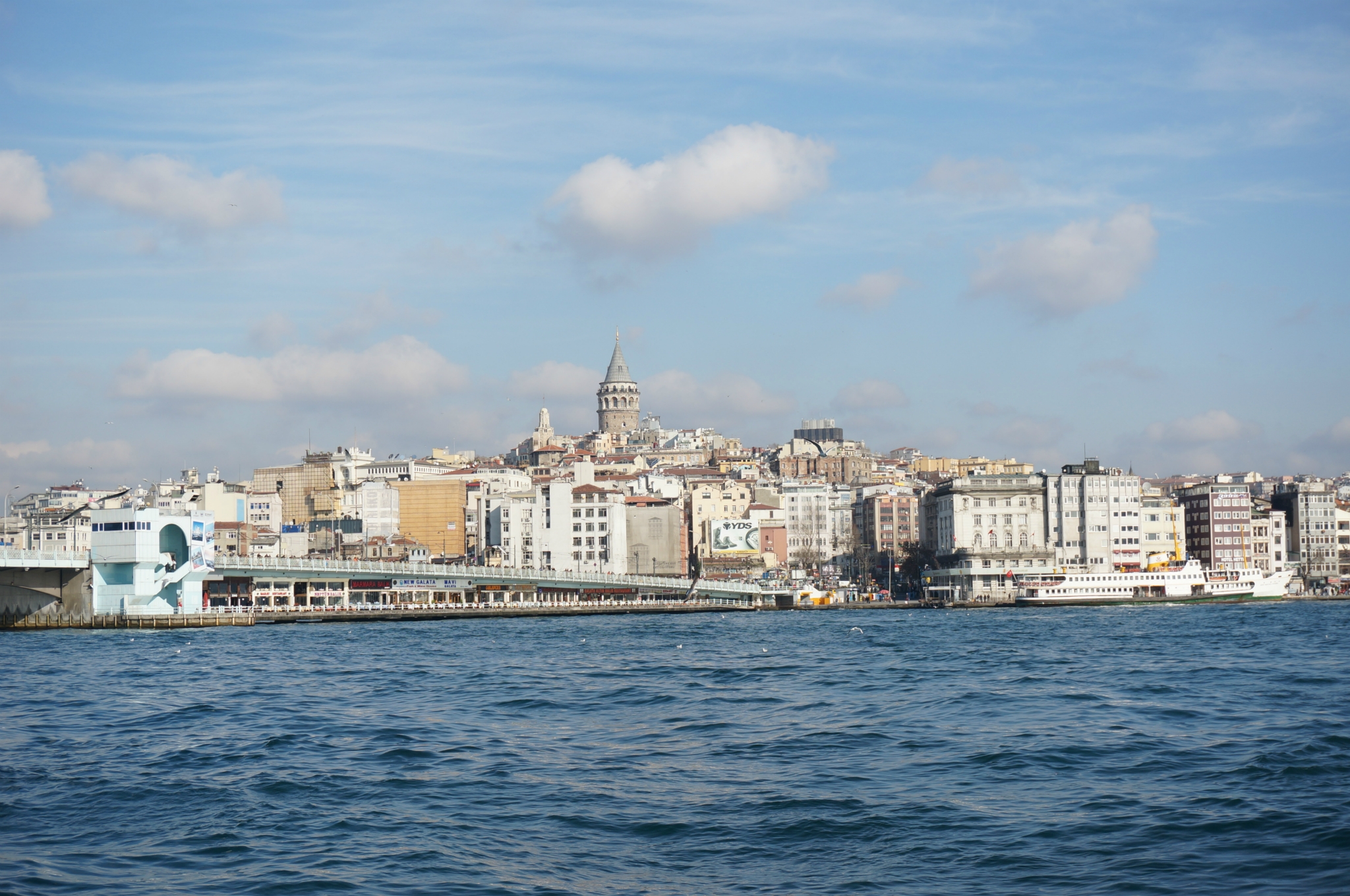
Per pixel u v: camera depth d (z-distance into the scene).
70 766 62.72
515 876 42.62
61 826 49.91
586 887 41.38
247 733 74.69
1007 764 62.12
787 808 52.47
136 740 71.94
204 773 60.50
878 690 99.31
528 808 52.72
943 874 42.66
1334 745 65.12
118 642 172.62
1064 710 83.81
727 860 44.53
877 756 65.12
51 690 101.31
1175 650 144.75
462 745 69.69
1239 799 52.44
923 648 154.25
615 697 95.38
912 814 51.12
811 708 86.81
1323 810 49.91
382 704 91.06
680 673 118.12
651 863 44.22
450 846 46.44
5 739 72.44
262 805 53.31
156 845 46.72
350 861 44.38
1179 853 44.41
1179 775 58.31
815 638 181.88
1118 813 50.59
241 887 41.25
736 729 76.00
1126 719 78.50
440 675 116.69
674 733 74.75
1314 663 122.00
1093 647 153.12
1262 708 83.44
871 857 44.78
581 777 59.75
